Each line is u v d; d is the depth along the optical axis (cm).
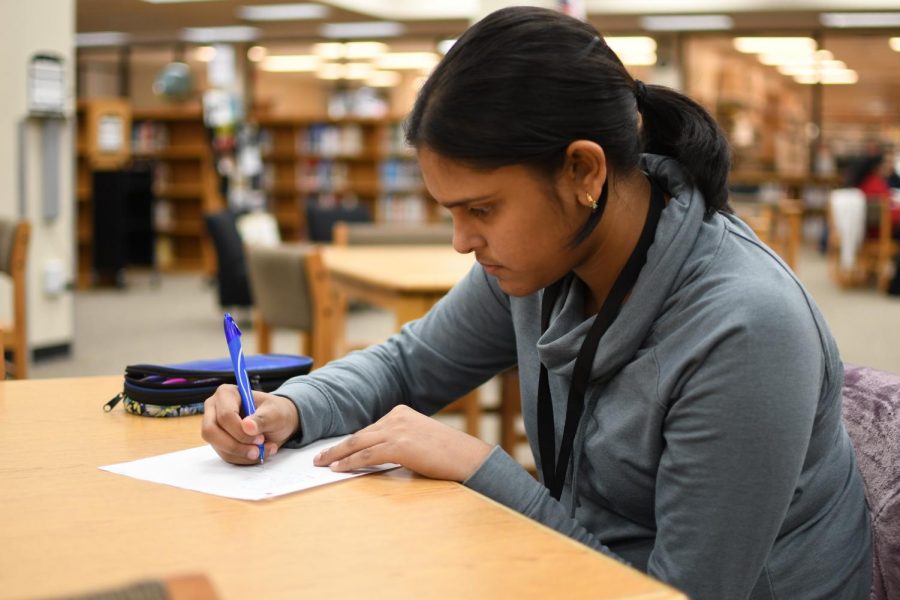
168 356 640
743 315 101
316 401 126
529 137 97
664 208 111
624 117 104
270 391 144
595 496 118
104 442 121
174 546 83
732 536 100
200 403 137
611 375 112
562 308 119
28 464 110
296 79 1864
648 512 114
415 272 360
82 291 1009
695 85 1282
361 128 1235
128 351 658
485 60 97
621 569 77
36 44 620
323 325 382
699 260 108
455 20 1221
